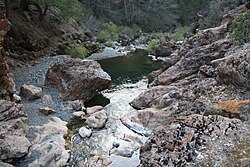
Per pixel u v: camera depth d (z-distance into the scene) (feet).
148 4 144.05
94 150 33.83
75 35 94.02
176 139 29.50
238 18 52.90
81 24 113.80
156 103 43.96
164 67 60.29
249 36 49.32
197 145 27.89
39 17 83.30
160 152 28.94
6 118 35.22
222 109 34.88
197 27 106.01
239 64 39.78
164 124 37.35
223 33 57.77
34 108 43.60
